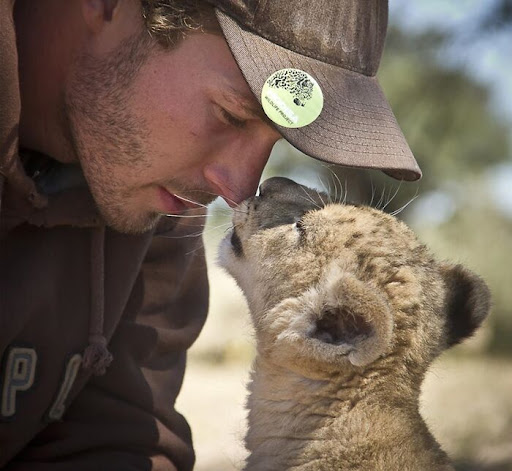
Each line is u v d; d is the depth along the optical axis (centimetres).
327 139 419
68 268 452
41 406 452
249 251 531
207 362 1579
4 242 436
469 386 1273
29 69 439
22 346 438
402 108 1122
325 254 505
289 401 502
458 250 1639
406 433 477
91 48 434
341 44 432
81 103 435
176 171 438
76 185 457
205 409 1162
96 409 481
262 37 418
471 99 1155
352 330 477
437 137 1171
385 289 493
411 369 493
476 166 1379
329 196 543
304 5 421
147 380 499
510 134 1323
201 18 416
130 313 497
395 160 429
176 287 517
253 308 531
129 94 428
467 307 543
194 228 524
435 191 1448
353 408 484
